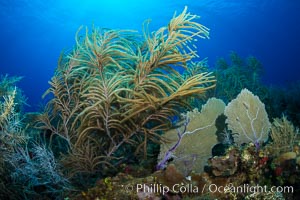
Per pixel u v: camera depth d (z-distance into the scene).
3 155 1.67
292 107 3.52
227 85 3.33
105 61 1.48
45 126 1.83
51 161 1.64
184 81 1.44
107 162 1.68
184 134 1.60
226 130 1.67
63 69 1.75
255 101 1.56
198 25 1.35
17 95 2.25
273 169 1.32
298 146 1.52
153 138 1.63
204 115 1.64
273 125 1.85
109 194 1.35
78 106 1.68
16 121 1.69
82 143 1.65
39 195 1.80
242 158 1.32
